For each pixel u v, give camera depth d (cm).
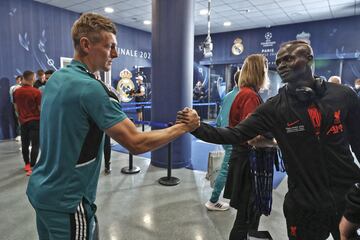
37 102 346
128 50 862
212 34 952
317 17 727
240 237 159
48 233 101
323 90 100
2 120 578
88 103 90
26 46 604
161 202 271
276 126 109
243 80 168
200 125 113
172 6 371
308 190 102
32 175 102
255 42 870
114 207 259
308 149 100
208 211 251
